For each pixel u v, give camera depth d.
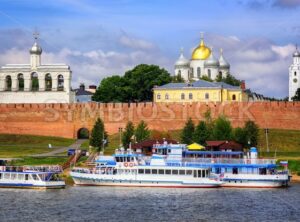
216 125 175.12
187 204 111.81
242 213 104.38
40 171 129.75
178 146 135.38
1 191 125.00
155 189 128.75
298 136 193.12
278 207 109.50
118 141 193.88
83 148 187.88
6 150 184.88
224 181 133.25
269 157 164.38
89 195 120.44
